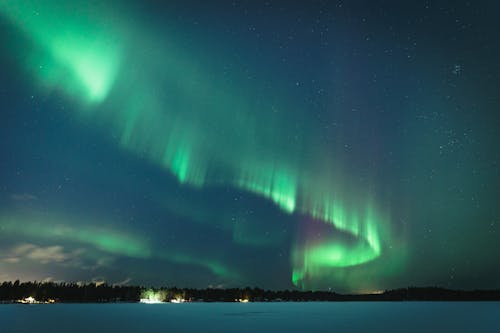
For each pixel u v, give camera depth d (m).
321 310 66.50
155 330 27.78
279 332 26.36
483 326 30.70
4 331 26.64
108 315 46.66
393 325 31.95
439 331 26.69
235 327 30.42
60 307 74.19
